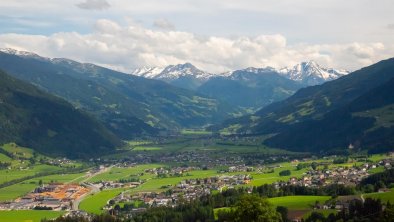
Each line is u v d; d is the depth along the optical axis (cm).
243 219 15488
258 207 15512
